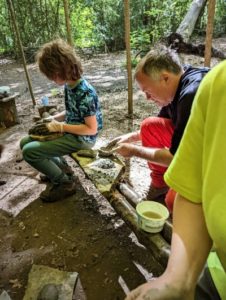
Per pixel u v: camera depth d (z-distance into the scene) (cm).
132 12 735
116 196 178
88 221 214
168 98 167
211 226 72
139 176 257
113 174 193
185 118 148
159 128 196
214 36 795
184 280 71
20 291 165
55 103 436
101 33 761
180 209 83
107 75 563
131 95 368
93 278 171
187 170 80
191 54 516
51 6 711
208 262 95
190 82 151
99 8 748
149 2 706
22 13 709
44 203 235
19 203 237
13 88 532
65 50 198
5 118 374
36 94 492
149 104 415
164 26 653
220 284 88
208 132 72
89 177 191
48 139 215
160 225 142
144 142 206
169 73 156
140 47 593
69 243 196
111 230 205
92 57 724
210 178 70
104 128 350
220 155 68
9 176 275
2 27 752
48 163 221
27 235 205
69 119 225
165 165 169
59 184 233
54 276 168
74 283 164
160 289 68
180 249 76
